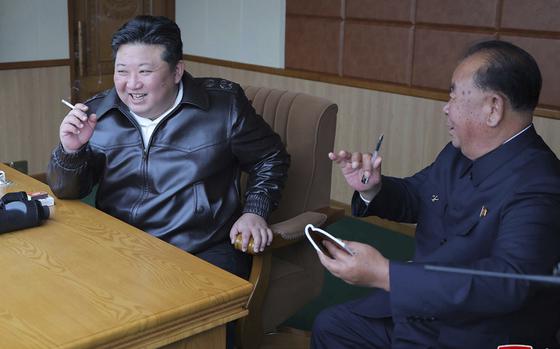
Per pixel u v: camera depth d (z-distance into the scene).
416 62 4.43
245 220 2.32
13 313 1.54
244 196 2.72
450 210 1.96
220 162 2.44
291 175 2.69
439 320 1.90
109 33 5.70
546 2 3.80
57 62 5.43
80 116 2.28
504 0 3.97
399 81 4.55
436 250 1.89
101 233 2.05
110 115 2.46
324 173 2.69
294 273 2.53
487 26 4.05
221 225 2.44
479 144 1.84
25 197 2.09
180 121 2.40
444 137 4.34
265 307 2.45
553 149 3.92
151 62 2.27
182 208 2.41
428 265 1.49
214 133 2.42
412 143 4.53
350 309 2.19
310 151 2.66
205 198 2.40
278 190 2.46
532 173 1.77
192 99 2.40
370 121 4.75
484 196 1.84
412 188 2.18
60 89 5.50
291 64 5.18
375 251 1.65
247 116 2.47
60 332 1.46
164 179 2.41
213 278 1.75
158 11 5.98
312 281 2.62
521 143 1.82
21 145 5.38
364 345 2.14
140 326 1.51
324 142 2.67
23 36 5.21
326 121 2.67
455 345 1.81
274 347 2.66
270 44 5.30
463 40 4.16
